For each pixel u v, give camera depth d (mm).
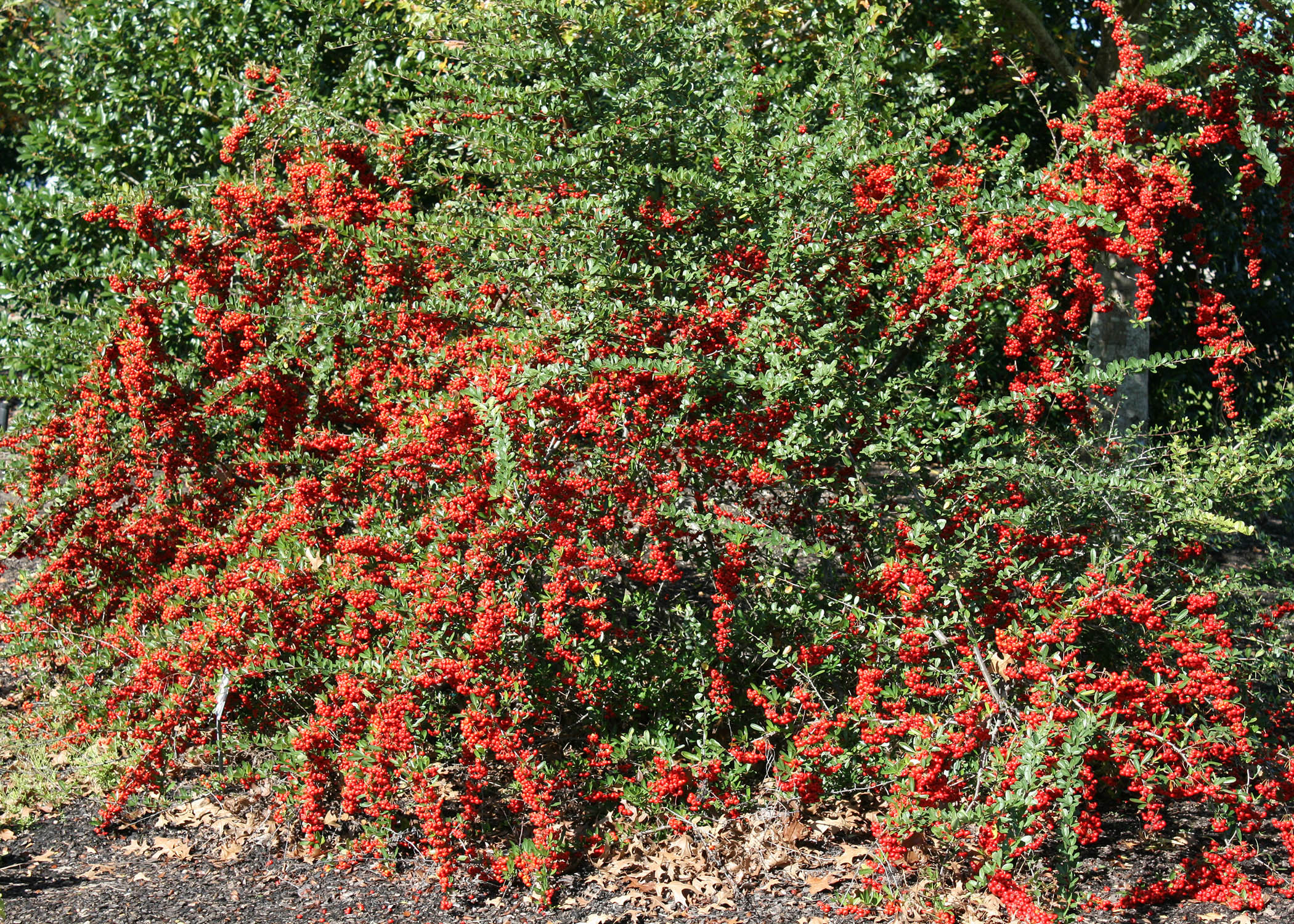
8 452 7629
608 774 4863
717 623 5066
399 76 7434
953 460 5688
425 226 5715
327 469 5375
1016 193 5816
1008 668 4375
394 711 4352
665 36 6500
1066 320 6020
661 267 5754
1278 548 5945
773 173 5602
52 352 6145
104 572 5832
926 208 5477
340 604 5008
